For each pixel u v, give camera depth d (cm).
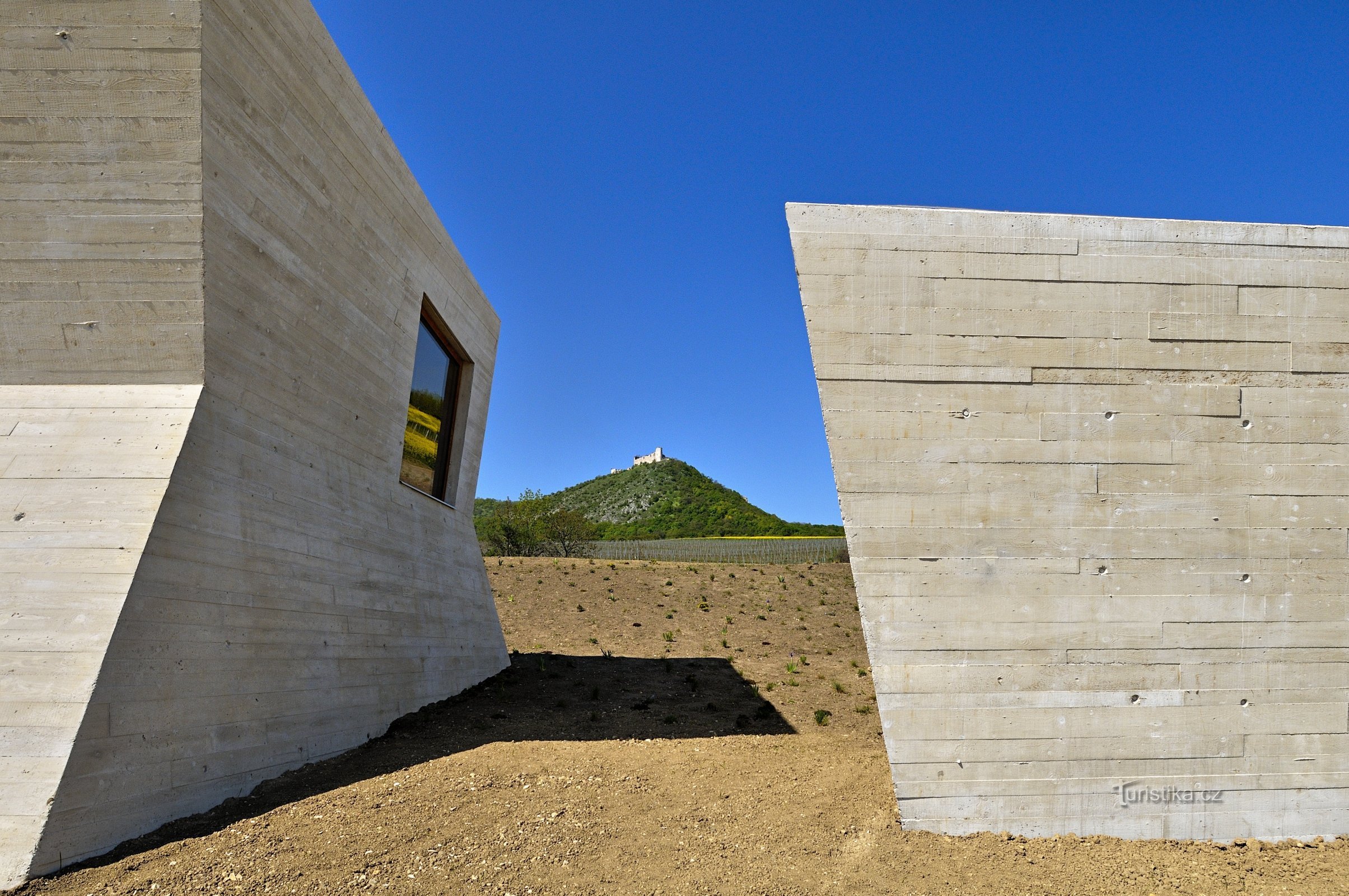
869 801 766
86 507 655
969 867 643
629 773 834
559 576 2355
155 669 634
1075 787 705
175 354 717
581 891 590
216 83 673
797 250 718
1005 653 708
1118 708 711
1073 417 721
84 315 711
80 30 645
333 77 860
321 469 916
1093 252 728
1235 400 729
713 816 725
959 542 711
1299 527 727
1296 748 718
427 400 1291
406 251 1085
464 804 725
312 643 853
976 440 716
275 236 791
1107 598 716
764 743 1002
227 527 734
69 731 565
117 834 586
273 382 820
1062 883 623
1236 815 711
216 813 663
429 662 1150
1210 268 734
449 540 1324
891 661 705
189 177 675
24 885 521
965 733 704
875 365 714
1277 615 723
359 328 977
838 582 2378
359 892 569
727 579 2386
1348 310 738
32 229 685
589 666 1509
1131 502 721
